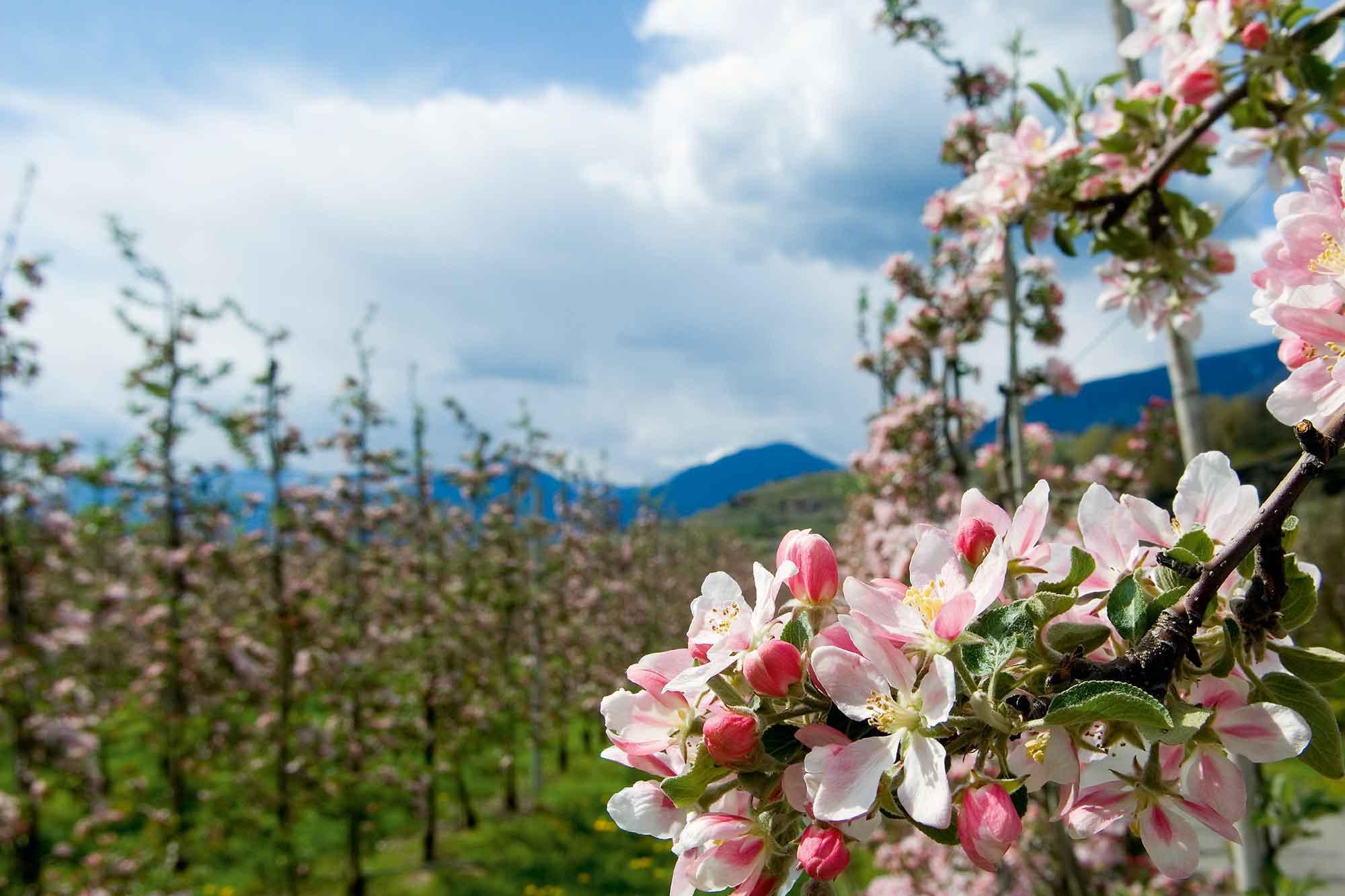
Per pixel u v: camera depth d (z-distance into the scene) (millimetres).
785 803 943
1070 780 878
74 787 6402
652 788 1021
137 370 7965
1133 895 4328
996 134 2732
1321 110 2115
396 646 10914
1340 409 901
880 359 6980
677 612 20719
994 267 4570
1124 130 2514
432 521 11586
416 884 8969
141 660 9695
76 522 7125
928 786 823
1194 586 908
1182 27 2367
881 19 4992
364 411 10133
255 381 8414
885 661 886
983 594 904
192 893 7465
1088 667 883
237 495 9789
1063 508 4438
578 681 15227
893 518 6469
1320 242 983
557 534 15094
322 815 9234
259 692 8695
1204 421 2844
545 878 8945
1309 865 7922
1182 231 2539
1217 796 929
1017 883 4211
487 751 14344
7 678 5945
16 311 6004
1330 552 16703
